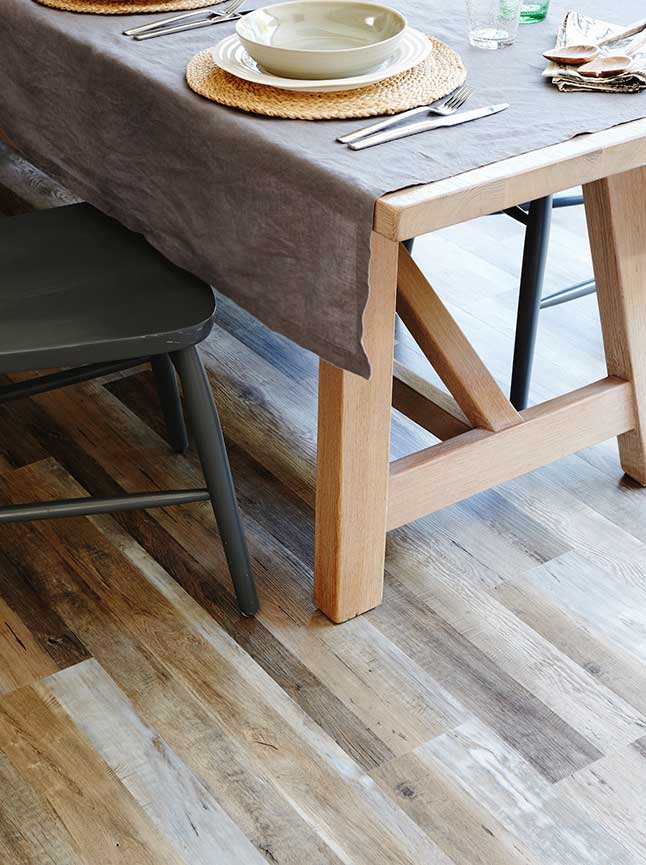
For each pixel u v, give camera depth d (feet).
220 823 4.55
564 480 6.49
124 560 5.90
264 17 5.06
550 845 4.45
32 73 5.63
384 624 5.50
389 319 4.72
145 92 4.83
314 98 4.64
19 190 9.70
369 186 3.94
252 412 7.07
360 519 5.21
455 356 5.49
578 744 4.88
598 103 4.64
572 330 7.82
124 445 6.78
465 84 4.82
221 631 5.46
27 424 6.97
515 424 5.74
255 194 4.38
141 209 5.21
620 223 5.56
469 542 6.02
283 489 6.41
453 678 5.21
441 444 5.58
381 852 4.43
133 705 5.08
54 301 4.91
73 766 4.79
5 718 5.01
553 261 8.66
